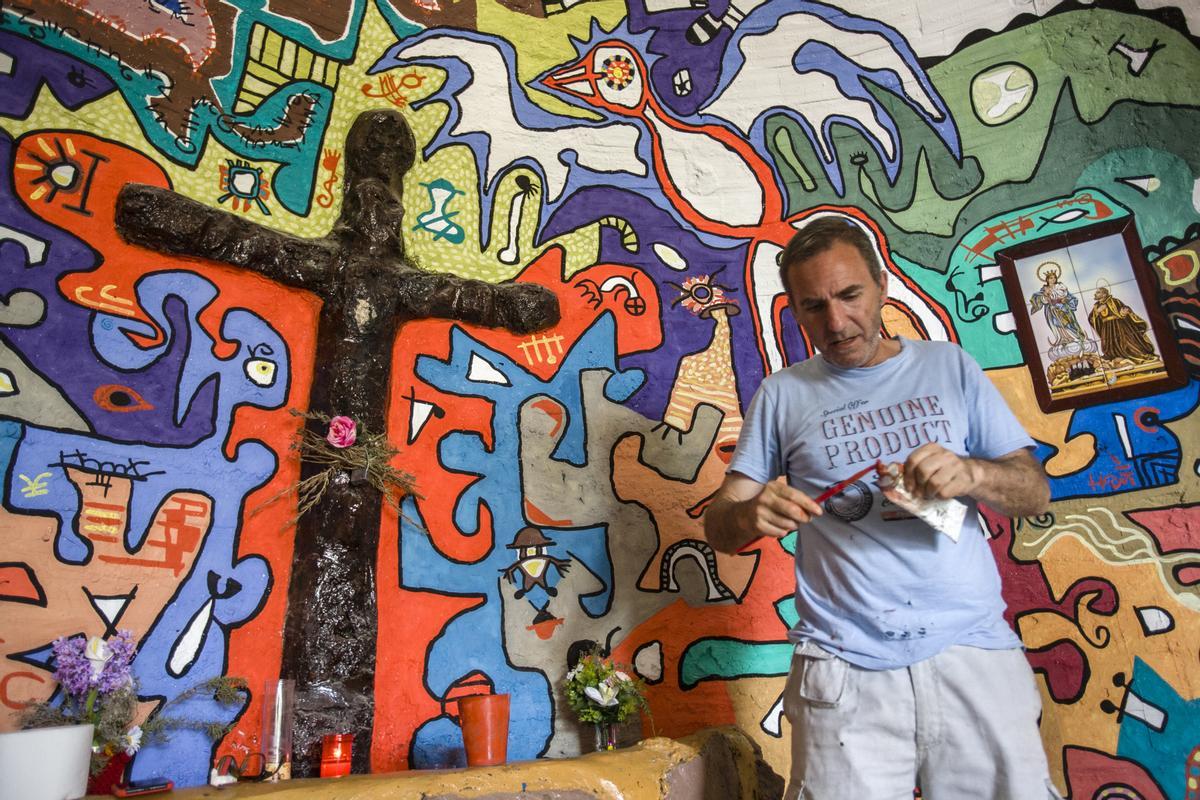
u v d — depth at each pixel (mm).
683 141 3115
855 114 3129
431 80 2916
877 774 1555
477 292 2693
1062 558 2578
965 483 1516
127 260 2299
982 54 3078
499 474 2662
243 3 2654
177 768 2074
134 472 2191
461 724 2139
